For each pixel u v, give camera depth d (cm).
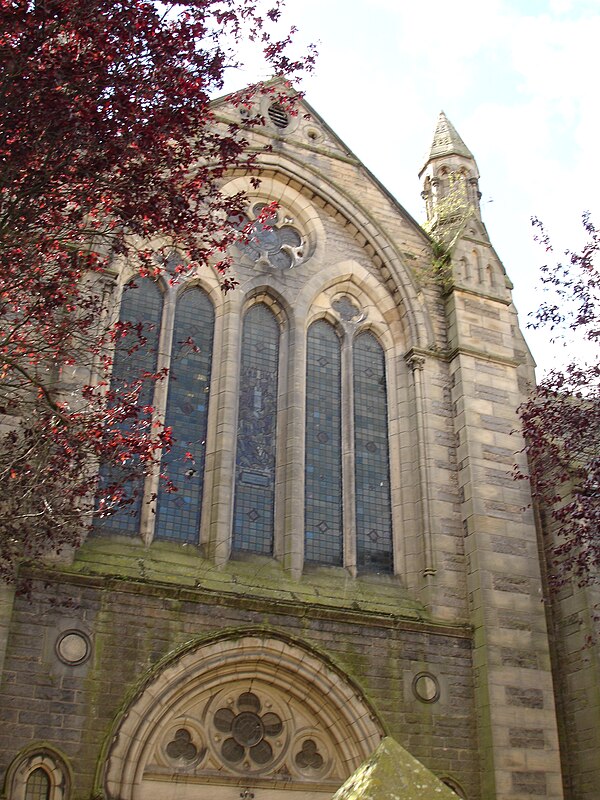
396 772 1015
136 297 2491
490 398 2683
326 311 2748
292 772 2094
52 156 1468
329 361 2703
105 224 2002
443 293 2858
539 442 2300
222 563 2255
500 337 2805
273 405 2562
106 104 1435
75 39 1463
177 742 2033
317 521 2466
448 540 2489
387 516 2559
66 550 2056
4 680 1872
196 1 1540
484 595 2383
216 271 2609
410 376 2719
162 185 1540
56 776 1841
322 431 2589
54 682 1914
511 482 2575
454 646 2347
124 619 2036
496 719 2239
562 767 2412
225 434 2394
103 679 1961
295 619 2209
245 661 2114
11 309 1742
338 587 2367
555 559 2612
